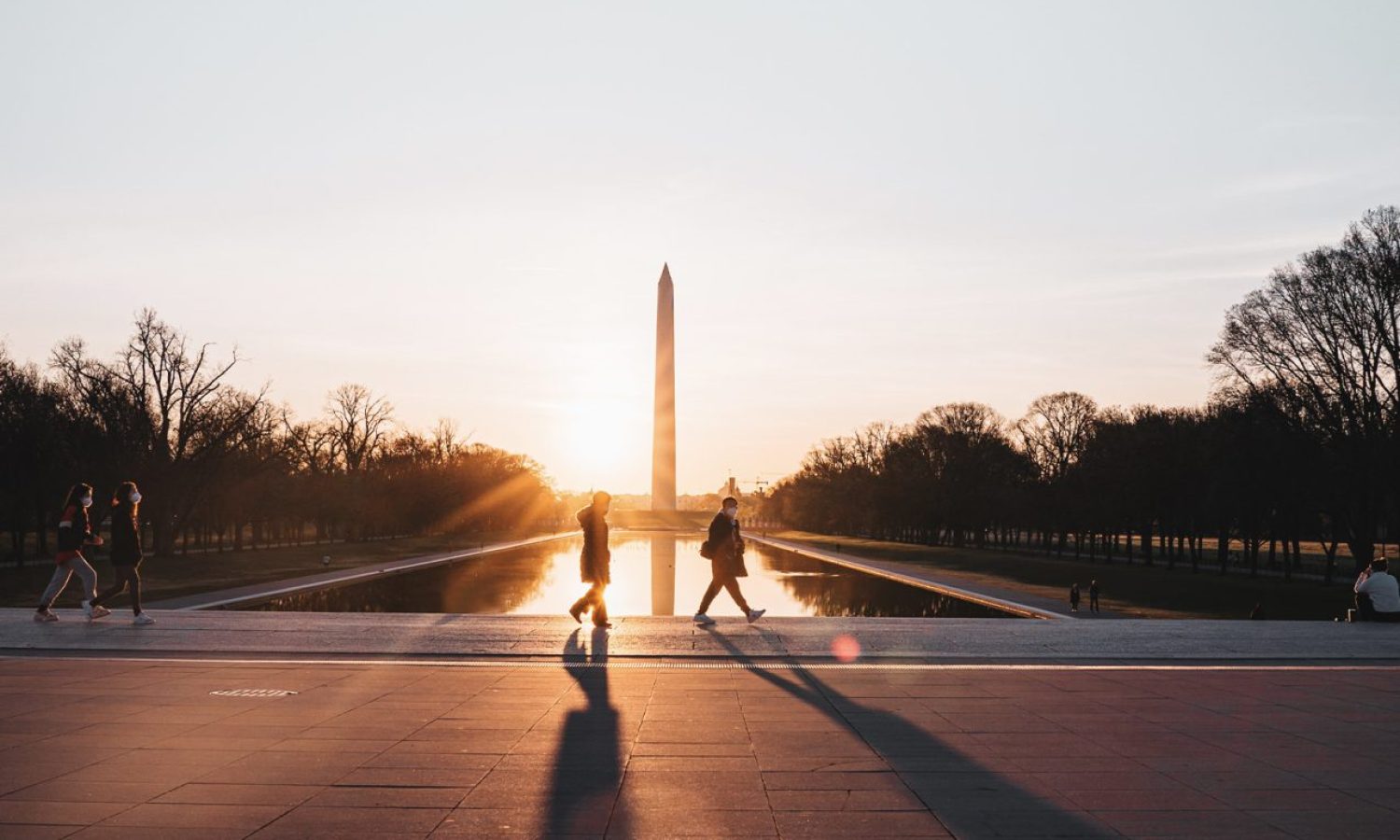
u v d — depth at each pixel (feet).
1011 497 374.63
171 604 147.43
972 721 37.35
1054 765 30.99
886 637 59.31
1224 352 205.16
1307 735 35.45
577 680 45.80
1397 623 68.23
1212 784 28.96
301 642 56.59
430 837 23.93
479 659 52.21
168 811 25.95
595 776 29.55
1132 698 42.22
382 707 39.68
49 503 234.58
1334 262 184.75
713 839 23.90
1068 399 393.29
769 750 32.73
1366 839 24.12
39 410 222.69
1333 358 186.09
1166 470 267.39
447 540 461.37
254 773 29.76
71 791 27.71
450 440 489.67
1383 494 187.83
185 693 42.37
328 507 353.51
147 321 242.17
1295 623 67.41
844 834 24.29
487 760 31.40
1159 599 192.85
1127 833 24.47
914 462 426.10
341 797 27.27
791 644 56.54
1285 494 209.46
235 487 280.10
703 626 63.72
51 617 65.00
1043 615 163.43
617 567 289.33
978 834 24.31
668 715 38.27
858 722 37.09
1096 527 320.91
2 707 39.37
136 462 232.32
